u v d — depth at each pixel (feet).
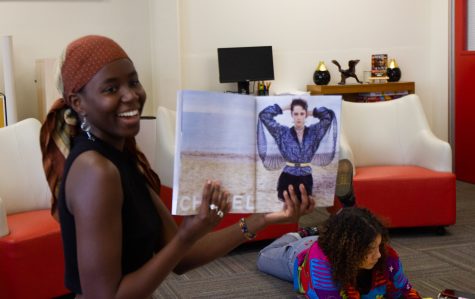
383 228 7.61
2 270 9.29
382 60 19.38
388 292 8.14
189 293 10.51
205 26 18.21
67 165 3.82
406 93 19.43
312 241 10.56
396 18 20.12
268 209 3.92
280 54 19.06
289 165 3.93
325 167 3.99
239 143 3.79
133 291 3.67
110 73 3.75
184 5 17.92
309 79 19.47
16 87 16.63
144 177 4.47
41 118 15.66
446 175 13.41
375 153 14.85
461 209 16.05
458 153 19.79
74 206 3.70
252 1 18.58
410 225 13.46
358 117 14.93
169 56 17.70
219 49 17.94
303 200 3.96
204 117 3.63
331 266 7.62
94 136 3.94
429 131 14.51
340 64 19.79
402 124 14.92
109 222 3.66
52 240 9.69
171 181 12.76
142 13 17.85
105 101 3.73
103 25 17.46
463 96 19.39
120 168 3.96
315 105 3.95
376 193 13.29
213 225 3.75
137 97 3.86
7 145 11.06
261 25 18.76
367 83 19.20
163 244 4.59
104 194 3.64
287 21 19.01
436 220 13.43
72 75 3.76
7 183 10.87
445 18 19.84
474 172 19.15
